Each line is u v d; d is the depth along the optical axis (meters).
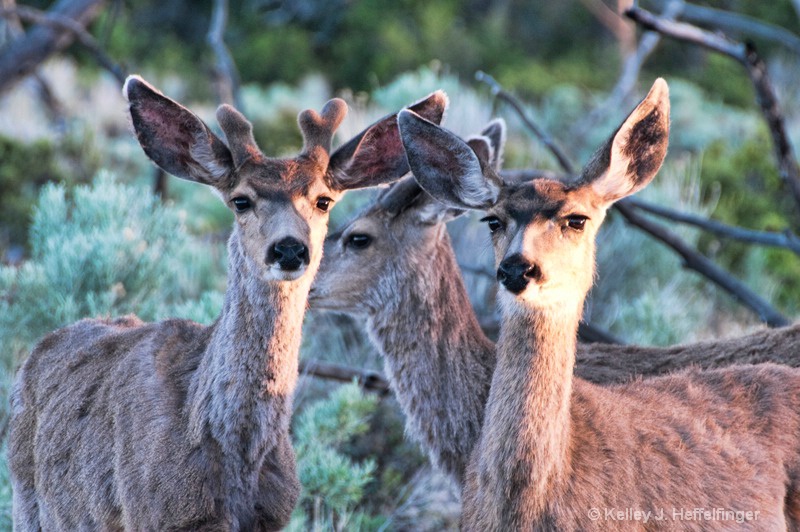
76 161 21.05
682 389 10.27
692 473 9.49
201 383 9.65
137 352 10.26
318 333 15.48
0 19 23.67
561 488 9.10
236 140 9.92
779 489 9.75
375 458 13.95
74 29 20.83
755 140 21.89
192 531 9.48
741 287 15.51
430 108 10.56
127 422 9.83
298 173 9.79
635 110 9.22
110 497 9.92
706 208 18.91
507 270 8.71
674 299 16.48
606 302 17.17
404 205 11.63
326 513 12.62
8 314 13.01
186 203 19.56
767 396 10.15
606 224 17.95
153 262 13.84
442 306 11.46
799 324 11.74
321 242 9.91
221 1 22.42
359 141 10.20
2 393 12.94
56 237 13.70
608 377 11.41
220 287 15.96
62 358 11.02
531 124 16.02
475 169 9.35
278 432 9.79
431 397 11.43
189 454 9.53
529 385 9.00
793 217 19.88
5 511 12.06
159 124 10.04
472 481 9.66
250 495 9.73
